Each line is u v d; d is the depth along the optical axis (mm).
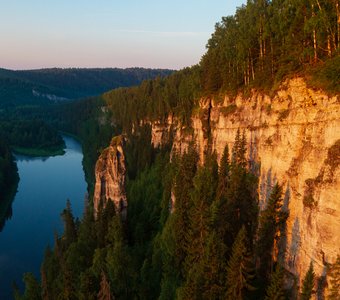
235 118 69312
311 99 46594
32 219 106500
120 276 52844
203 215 50031
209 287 42875
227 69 78688
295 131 49188
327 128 42406
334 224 37812
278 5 73375
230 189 56469
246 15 86688
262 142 57531
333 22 52844
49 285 58719
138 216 75562
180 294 42812
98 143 166250
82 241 64500
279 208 49406
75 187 136750
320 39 51875
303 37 56125
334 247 37625
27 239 94125
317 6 57531
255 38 70938
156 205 79375
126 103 179500
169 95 127312
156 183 90250
